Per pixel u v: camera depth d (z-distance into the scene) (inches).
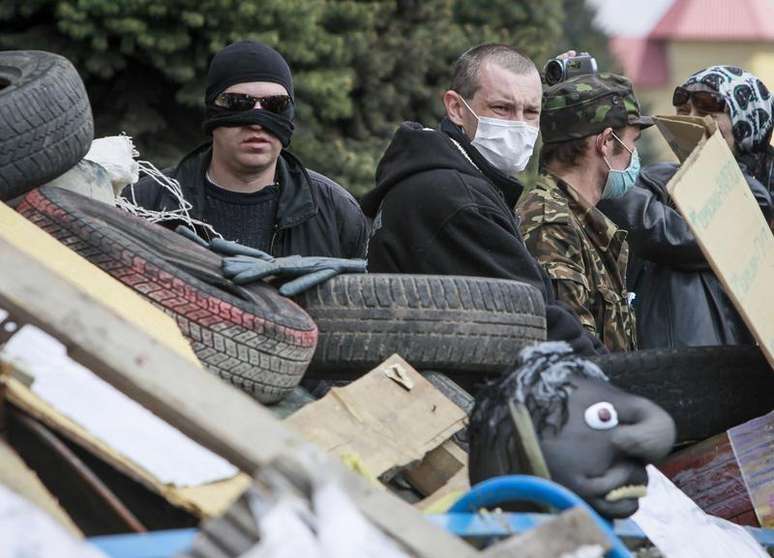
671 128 450.3
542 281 479.2
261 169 521.3
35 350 293.9
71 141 436.8
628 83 546.6
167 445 280.8
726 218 408.2
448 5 1545.3
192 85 1253.7
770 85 3939.5
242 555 192.5
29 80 436.5
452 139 509.7
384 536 209.9
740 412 456.1
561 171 543.2
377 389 379.2
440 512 275.3
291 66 1305.4
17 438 269.6
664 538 335.9
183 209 509.7
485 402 288.0
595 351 479.8
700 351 455.8
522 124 510.6
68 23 1213.1
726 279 396.2
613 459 279.7
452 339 439.8
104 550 215.2
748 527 388.5
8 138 416.8
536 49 1635.1
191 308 394.0
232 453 227.1
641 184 580.4
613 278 530.3
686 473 442.9
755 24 3919.8
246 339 395.9
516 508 257.4
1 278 243.0
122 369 232.7
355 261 450.9
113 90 1264.8
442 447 375.6
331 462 206.8
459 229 475.8
